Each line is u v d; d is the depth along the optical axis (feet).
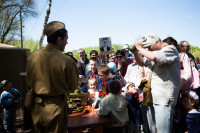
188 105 10.48
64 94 7.01
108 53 19.61
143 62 9.82
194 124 10.30
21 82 16.46
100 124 7.88
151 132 10.93
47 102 6.64
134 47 9.53
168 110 8.50
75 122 7.91
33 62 6.83
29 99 6.82
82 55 19.06
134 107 11.49
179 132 10.99
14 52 16.67
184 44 12.51
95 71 14.23
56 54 6.83
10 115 14.65
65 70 6.76
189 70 10.53
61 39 7.14
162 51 8.16
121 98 9.12
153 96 8.79
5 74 16.47
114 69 14.53
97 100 11.37
